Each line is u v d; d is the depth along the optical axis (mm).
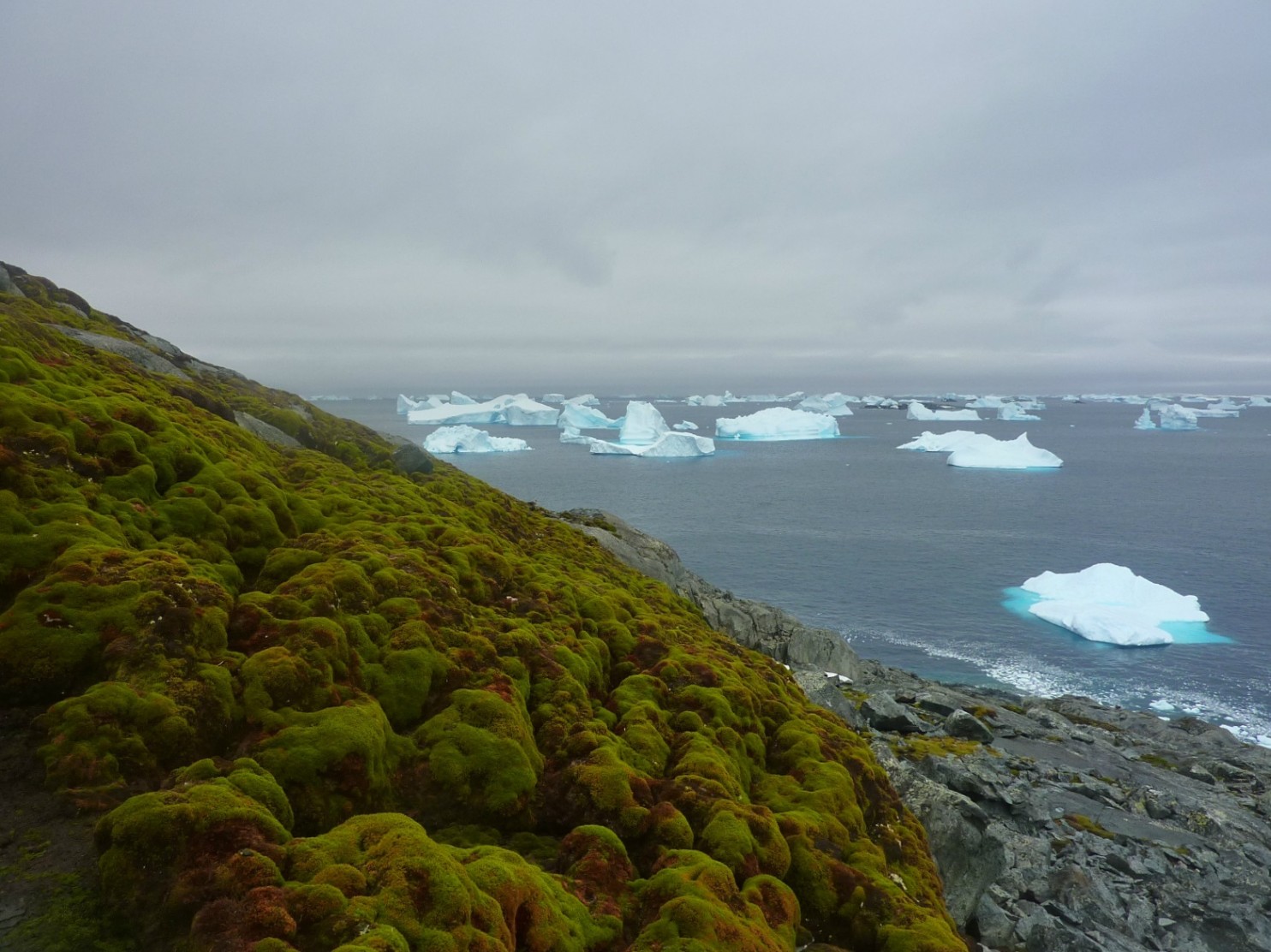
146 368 29078
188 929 8328
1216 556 98312
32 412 16844
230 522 17766
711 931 10453
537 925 9797
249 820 9438
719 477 179500
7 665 11305
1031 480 172750
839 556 100562
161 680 11516
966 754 32625
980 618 74250
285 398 40875
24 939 8062
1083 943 19703
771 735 18797
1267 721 51656
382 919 8383
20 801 9758
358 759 11711
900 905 13617
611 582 29109
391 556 18547
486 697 14352
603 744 14758
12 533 13500
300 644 13469
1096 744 38062
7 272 33625
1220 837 27719
